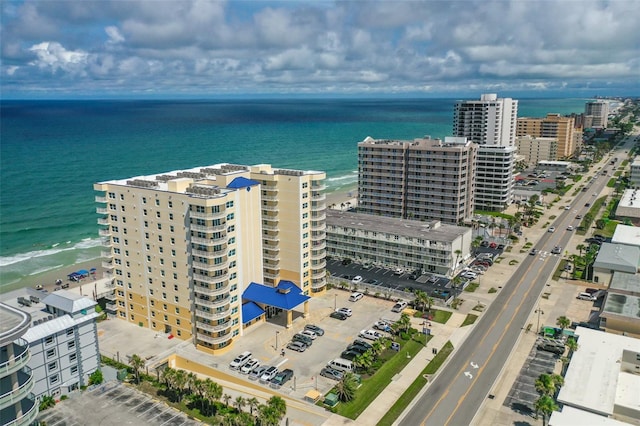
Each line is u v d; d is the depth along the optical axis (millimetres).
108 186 134875
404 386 107062
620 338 116625
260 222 134250
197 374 116812
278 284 137625
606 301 131750
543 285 163250
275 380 108000
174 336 130500
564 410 91188
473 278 168500
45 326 99875
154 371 113438
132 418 95188
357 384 106125
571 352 113438
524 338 128000
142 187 128875
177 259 123438
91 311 107188
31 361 96750
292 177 140875
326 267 181000
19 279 183125
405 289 158750
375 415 97312
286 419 93312
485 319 138875
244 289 133250
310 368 113875
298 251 145250
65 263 199375
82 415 95812
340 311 139375
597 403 92812
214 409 98688
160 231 125438
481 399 102438
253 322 134125
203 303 118250
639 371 109750
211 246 114500
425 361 117000
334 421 95375
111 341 128625
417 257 173750
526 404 100562
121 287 140250
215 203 113875
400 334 128875
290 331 131000
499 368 114062
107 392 104188
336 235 189750
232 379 110375
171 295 127812
